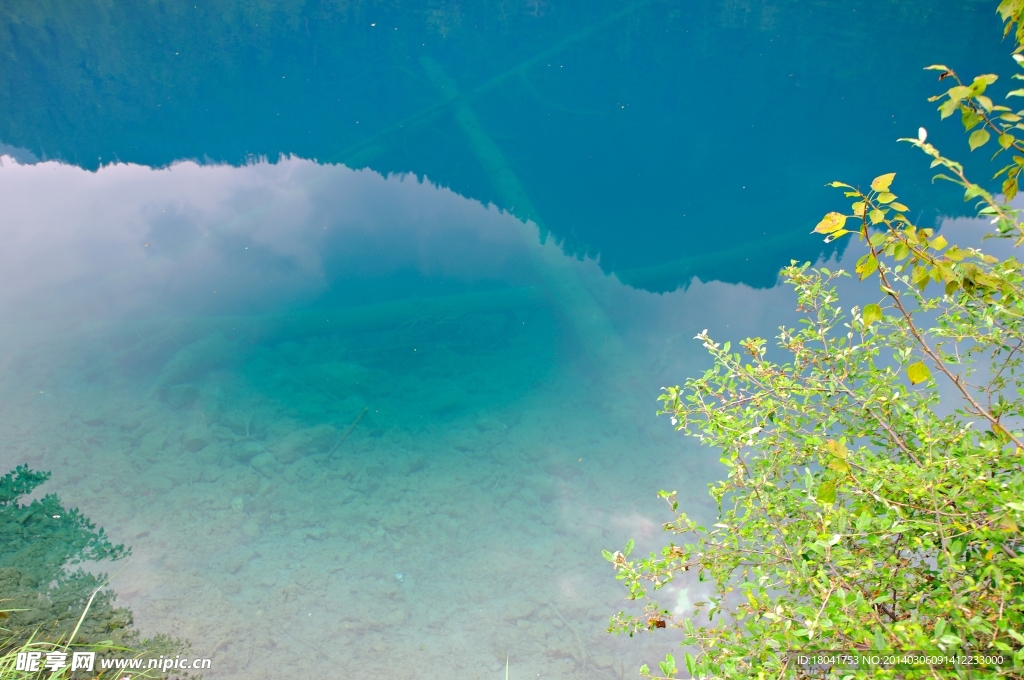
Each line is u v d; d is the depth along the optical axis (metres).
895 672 2.20
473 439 6.79
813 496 2.62
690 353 7.90
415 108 13.12
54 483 5.84
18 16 13.98
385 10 16.23
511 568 5.53
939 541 2.48
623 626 2.99
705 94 13.90
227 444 6.49
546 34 15.80
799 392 3.10
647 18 16.09
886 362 5.52
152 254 9.14
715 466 6.43
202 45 14.55
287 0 16.19
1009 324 2.80
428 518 5.92
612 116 13.18
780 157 12.05
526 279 9.35
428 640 4.95
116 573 5.11
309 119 12.78
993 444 2.58
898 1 16.19
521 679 4.72
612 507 6.09
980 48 14.46
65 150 11.28
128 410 6.76
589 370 7.79
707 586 5.33
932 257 2.39
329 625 4.98
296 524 5.76
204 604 4.98
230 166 11.33
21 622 4.45
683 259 9.62
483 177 11.41
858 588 2.51
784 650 2.46
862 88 13.75
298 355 7.89
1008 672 2.04
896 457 3.10
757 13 16.28
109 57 13.79
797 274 3.46
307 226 10.12
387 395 7.30
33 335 7.54
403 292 9.07
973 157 11.37
